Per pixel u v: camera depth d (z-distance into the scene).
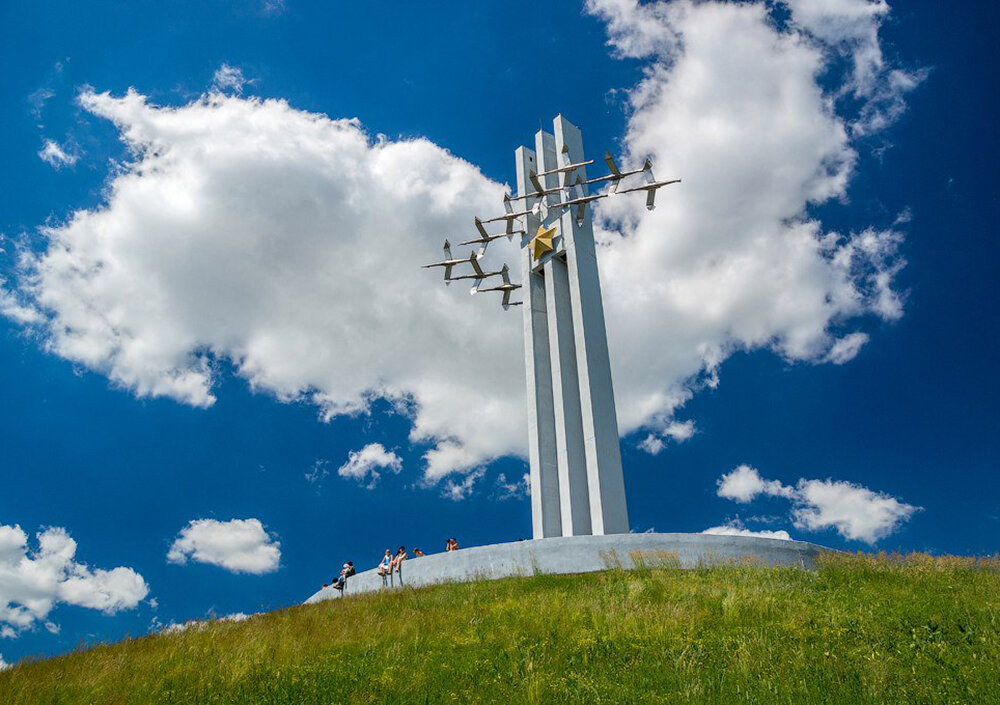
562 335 28.34
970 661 10.33
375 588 24.38
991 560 18.72
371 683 10.98
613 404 27.08
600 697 9.84
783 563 22.23
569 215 29.30
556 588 18.81
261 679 11.57
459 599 18.22
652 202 27.84
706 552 21.81
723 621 13.43
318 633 14.71
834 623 12.61
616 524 25.05
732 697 9.54
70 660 14.46
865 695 9.18
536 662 11.52
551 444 27.56
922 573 17.81
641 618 13.44
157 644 14.90
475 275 32.41
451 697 10.23
